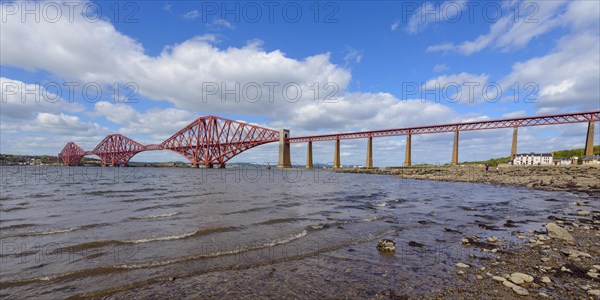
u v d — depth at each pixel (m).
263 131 153.25
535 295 5.70
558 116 83.12
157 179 54.66
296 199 21.64
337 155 135.88
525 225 12.48
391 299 5.55
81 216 13.64
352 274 6.77
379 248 8.80
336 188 35.44
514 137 89.88
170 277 6.45
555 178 43.06
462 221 13.34
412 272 6.92
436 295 5.71
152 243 9.05
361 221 12.88
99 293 5.65
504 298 5.57
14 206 17.17
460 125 101.06
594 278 6.53
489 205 19.02
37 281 6.15
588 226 12.09
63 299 5.40
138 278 6.37
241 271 6.88
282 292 5.80
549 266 7.35
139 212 14.85
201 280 6.33
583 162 71.19
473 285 6.19
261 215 14.08
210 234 10.23
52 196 23.03
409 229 11.48
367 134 124.00
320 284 6.20
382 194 26.86
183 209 15.88
